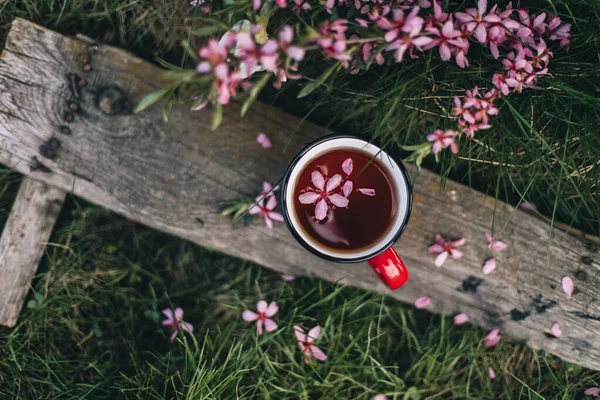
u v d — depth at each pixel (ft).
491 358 2.29
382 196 1.90
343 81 2.13
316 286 2.25
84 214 2.26
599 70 2.00
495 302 2.11
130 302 2.29
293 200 1.88
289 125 2.07
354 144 1.87
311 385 2.25
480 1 1.79
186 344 2.17
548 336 2.11
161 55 2.25
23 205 2.12
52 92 2.04
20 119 2.04
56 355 2.27
